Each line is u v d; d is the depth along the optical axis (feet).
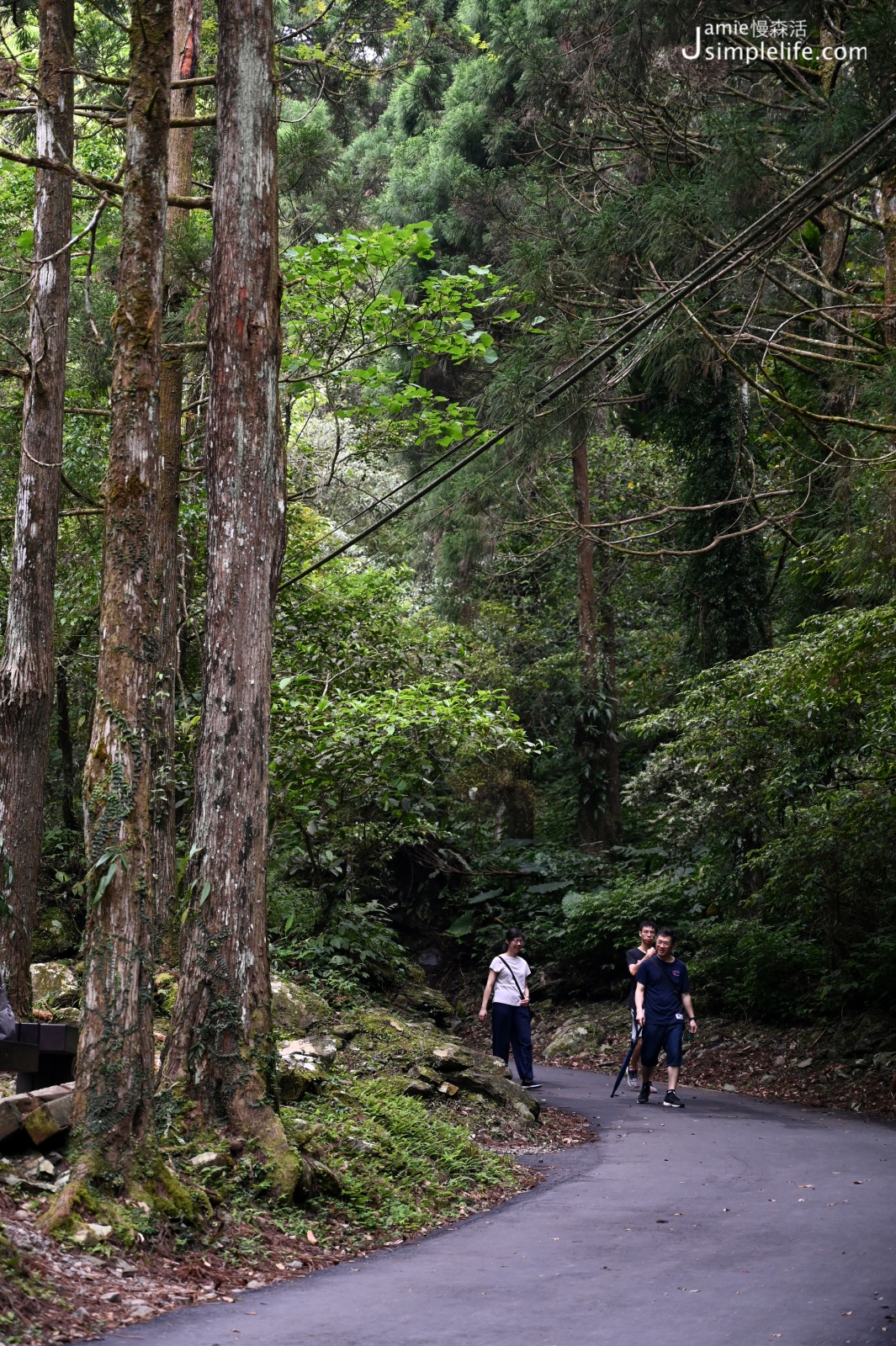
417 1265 20.61
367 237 45.14
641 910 72.90
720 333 47.98
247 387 27.91
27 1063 23.66
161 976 36.06
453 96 92.12
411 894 81.97
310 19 60.34
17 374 36.78
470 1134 33.35
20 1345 14.15
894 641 42.96
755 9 45.73
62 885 56.59
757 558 73.05
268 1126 25.05
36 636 35.58
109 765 21.89
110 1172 20.48
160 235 23.82
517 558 88.63
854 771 52.39
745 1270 19.45
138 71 23.82
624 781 93.76
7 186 54.54
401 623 62.90
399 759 50.42
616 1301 17.76
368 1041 39.86
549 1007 75.72
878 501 38.73
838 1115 42.42
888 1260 19.67
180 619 49.98
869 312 52.29
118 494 22.62
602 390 42.70
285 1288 18.85
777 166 41.83
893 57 34.68
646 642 93.56
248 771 26.99
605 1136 36.65
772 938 60.13
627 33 48.49
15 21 47.39
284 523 28.50
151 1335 15.26
